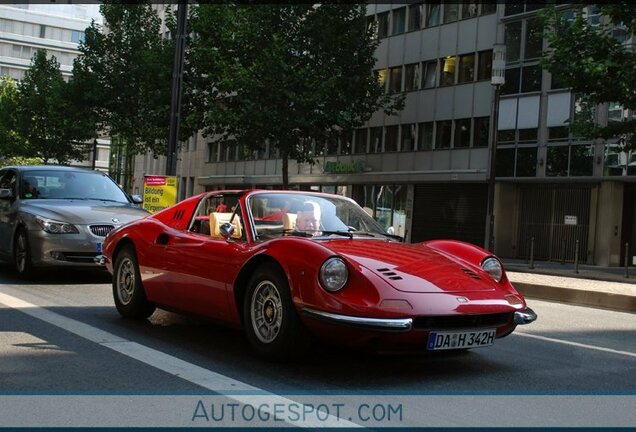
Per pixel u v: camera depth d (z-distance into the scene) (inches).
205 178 1961.1
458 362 216.5
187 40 1304.1
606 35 582.9
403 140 1360.7
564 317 372.2
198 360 203.5
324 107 1141.7
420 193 1330.0
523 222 1167.6
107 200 424.8
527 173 1113.4
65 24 3924.7
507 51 1159.6
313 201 240.1
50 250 370.3
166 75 1316.4
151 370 188.9
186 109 1307.8
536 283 555.5
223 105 1204.5
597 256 1045.2
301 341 194.2
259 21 1155.9
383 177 1373.0
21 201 402.0
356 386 180.1
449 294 187.9
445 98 1274.6
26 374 180.5
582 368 217.5
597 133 631.8
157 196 737.0
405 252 209.2
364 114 1255.5
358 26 1195.9
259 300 205.2
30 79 2038.6
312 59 1170.6
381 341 180.4
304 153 1196.5
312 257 189.2
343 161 1488.7
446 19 1286.9
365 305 178.5
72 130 1590.8
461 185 1245.1
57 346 215.2
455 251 226.1
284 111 1129.4
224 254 218.7
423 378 192.2
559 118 1069.8
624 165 986.1
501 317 196.5
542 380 196.7
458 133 1247.5
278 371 193.5
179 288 239.3
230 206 233.9
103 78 1574.8
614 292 500.1
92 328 247.9
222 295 217.5
